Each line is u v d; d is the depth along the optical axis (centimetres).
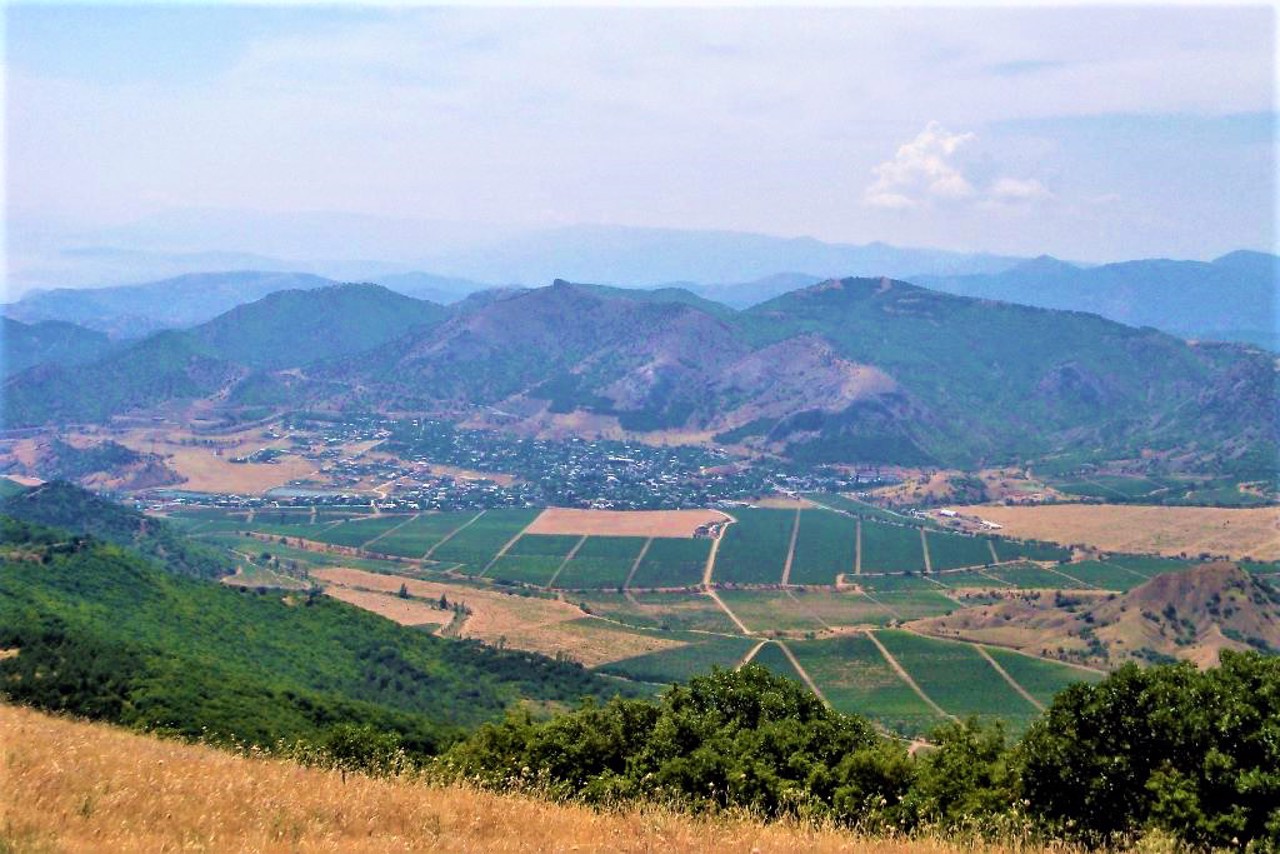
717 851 2081
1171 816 2542
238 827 1991
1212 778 2542
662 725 3619
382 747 3881
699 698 4203
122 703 5644
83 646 6356
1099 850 2414
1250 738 2552
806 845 2202
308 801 2242
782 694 4191
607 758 3584
